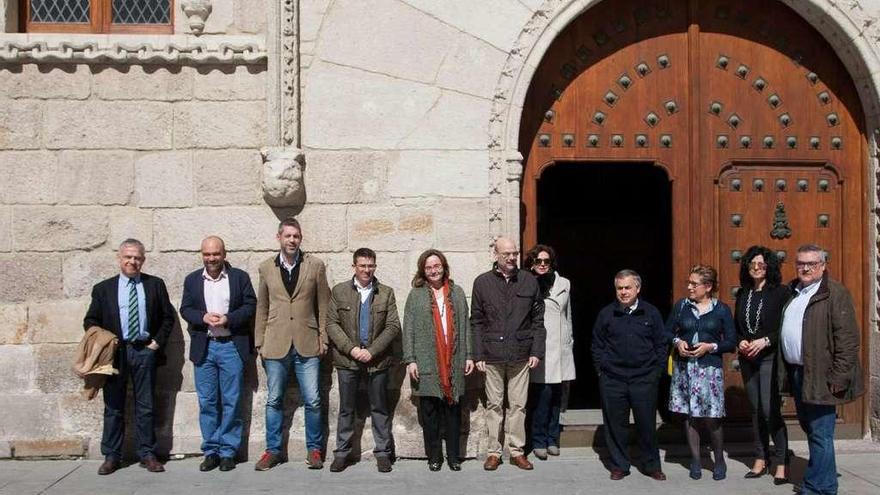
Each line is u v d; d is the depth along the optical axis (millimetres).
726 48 7973
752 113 7977
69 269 7273
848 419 8047
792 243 7980
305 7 7387
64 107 7289
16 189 7262
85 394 7266
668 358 7094
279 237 7000
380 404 7062
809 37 8023
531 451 7656
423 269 7039
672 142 7934
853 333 6008
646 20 7941
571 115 7883
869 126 7926
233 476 6844
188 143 7344
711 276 6789
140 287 7000
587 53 7902
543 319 7141
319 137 7383
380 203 7410
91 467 7059
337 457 7035
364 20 7418
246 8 7453
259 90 7383
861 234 8023
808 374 6078
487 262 7445
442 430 7102
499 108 7477
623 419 6836
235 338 7059
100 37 7277
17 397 7238
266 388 7320
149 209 7324
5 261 7250
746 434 7961
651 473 6844
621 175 12625
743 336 6793
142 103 7332
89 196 7301
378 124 7414
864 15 7668
